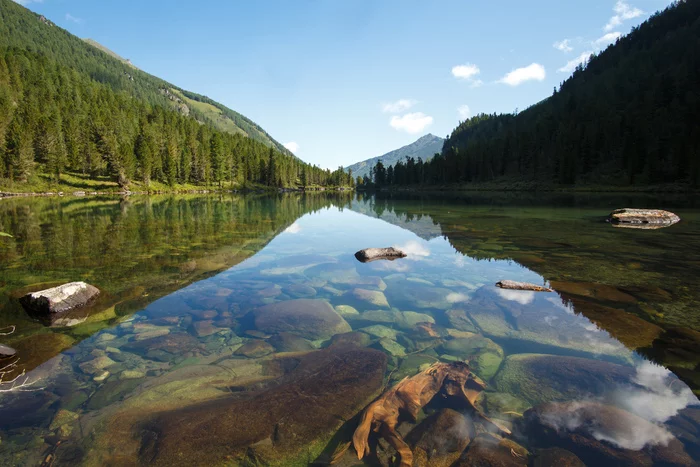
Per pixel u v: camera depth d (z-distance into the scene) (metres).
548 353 5.29
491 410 3.90
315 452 3.38
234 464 3.26
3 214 26.73
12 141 64.81
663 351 5.20
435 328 6.30
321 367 4.93
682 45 134.00
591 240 15.43
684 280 8.98
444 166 129.62
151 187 84.62
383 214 31.22
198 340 5.88
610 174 83.88
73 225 20.23
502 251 13.18
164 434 3.59
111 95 146.00
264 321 6.64
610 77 146.12
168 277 9.47
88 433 3.60
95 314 6.92
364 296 8.08
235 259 11.85
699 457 3.11
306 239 16.53
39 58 161.75
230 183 110.25
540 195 67.00
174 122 136.25
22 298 7.28
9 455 3.28
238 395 4.29
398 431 3.62
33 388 4.41
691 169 66.12
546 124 123.81
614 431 3.46
